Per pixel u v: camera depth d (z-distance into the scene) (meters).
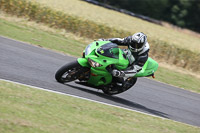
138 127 22.47
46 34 57.38
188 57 67.75
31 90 23.03
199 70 65.94
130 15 175.62
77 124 19.27
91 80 27.12
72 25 67.94
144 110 28.52
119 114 24.30
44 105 20.73
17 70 27.56
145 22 158.62
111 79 27.98
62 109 21.16
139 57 26.80
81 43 61.16
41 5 81.56
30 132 16.03
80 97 25.38
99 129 19.61
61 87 26.30
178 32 164.00
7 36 43.62
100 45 26.61
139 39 25.69
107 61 26.31
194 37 164.88
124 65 27.33
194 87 47.81
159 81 44.09
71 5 123.88
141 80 40.28
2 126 15.65
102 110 23.88
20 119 17.14
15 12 67.19
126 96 31.50
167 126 25.00
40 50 40.53
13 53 33.56
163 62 66.56
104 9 157.12
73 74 26.39
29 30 55.56
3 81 23.12
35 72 28.77
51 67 33.00
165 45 71.00
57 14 69.56
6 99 19.53
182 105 34.81
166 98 35.50
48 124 17.77
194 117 31.80
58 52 44.12
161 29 144.00
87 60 25.98
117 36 72.06
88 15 103.75
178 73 57.53
